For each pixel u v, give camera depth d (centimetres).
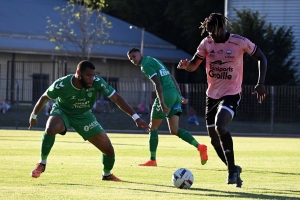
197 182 2283
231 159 2050
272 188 2108
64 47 10119
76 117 2180
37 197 1745
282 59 9188
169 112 2962
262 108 8494
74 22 10619
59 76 9581
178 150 4162
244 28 9262
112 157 2220
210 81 2175
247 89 8562
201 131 8262
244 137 7056
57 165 2827
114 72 10956
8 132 6594
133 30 12188
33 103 8844
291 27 9444
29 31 10362
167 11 13450
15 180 2194
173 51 11975
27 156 3322
